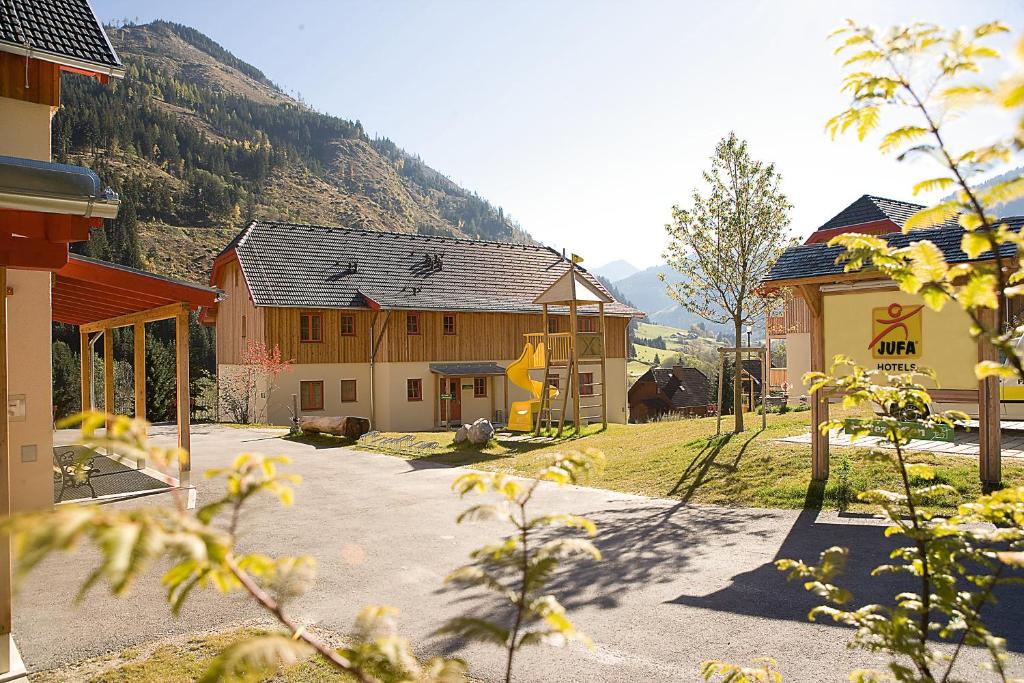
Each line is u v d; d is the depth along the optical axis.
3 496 5.47
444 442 19.84
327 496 12.31
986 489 9.55
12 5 11.21
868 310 10.74
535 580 1.97
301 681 4.91
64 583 7.36
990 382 9.73
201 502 11.51
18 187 5.52
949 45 1.74
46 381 10.60
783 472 11.77
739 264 16.81
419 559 8.17
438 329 32.78
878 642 2.33
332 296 31.28
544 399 21.83
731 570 7.35
